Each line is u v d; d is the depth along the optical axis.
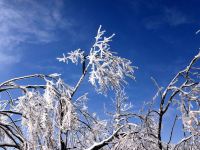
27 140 5.56
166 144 7.41
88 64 7.04
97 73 6.95
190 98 7.72
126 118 8.27
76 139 6.96
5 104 6.35
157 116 8.05
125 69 7.15
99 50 7.10
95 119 7.76
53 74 6.60
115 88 7.11
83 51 7.16
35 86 6.26
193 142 7.45
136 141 6.96
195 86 7.72
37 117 5.68
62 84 6.72
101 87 6.98
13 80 6.24
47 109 5.89
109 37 7.12
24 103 5.88
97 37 7.14
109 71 7.03
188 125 7.50
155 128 7.98
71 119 6.28
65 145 6.38
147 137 7.12
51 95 6.12
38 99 5.95
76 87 6.94
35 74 6.40
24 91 6.09
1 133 6.36
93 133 7.41
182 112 7.72
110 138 6.85
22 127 5.91
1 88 6.06
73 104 6.55
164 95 7.75
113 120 8.71
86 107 7.22
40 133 5.65
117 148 6.84
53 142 5.74
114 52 7.12
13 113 5.91
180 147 7.93
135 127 7.29
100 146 6.77
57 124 6.20
